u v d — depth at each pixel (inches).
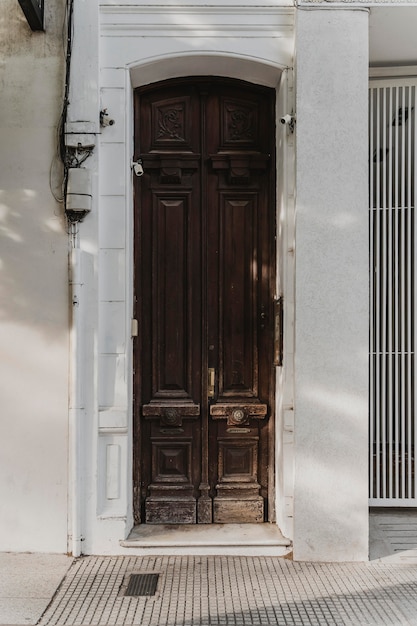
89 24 179.8
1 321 180.5
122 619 143.6
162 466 197.2
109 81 182.1
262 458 197.8
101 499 180.4
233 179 196.5
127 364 182.4
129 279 186.5
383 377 203.0
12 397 180.2
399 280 206.5
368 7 174.6
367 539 175.5
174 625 141.1
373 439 205.6
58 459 179.2
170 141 198.1
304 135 175.2
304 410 175.2
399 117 207.9
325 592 157.0
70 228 179.8
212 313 198.4
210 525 194.1
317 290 175.5
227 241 198.5
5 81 181.2
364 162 175.6
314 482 175.2
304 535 175.2
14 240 181.0
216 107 198.5
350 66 175.2
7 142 181.2
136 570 168.7
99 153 181.2
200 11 181.5
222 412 195.9
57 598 153.1
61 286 180.4
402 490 203.0
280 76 187.9
